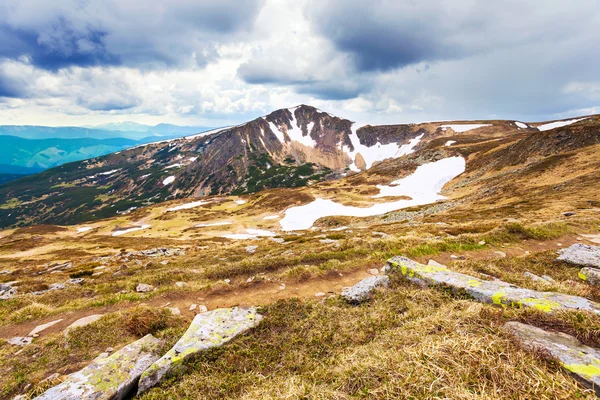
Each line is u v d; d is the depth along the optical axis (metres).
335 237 41.53
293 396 5.94
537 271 14.37
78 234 114.94
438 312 8.23
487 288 9.65
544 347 5.61
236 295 14.31
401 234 34.06
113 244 77.38
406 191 122.31
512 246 20.03
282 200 129.12
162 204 158.12
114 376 7.62
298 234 58.84
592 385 4.63
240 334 9.47
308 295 13.69
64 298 17.58
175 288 15.16
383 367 5.97
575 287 10.74
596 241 21.80
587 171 66.12
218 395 7.10
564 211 41.78
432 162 148.00
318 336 9.04
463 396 4.75
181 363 8.03
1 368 9.19
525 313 7.14
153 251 49.53
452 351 5.80
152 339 9.70
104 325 11.27
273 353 8.59
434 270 12.12
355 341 8.50
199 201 157.75
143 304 13.41
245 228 97.75
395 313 9.77
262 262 20.06
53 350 9.98
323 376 6.66
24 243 84.31
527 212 46.50
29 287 26.55
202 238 86.44
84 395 6.89
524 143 114.62
